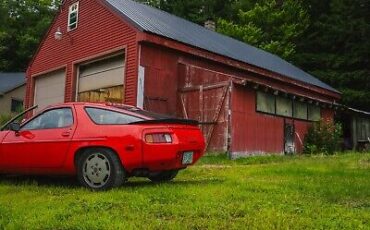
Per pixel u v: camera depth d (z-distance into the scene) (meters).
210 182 7.02
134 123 6.21
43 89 22.55
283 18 36.94
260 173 8.62
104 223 3.98
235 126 14.94
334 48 34.28
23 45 43.50
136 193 5.56
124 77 16.52
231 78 15.08
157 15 20.70
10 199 5.40
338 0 34.12
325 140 19.31
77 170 6.46
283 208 4.76
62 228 3.93
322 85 25.33
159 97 16.44
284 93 16.86
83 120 6.56
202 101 16.00
